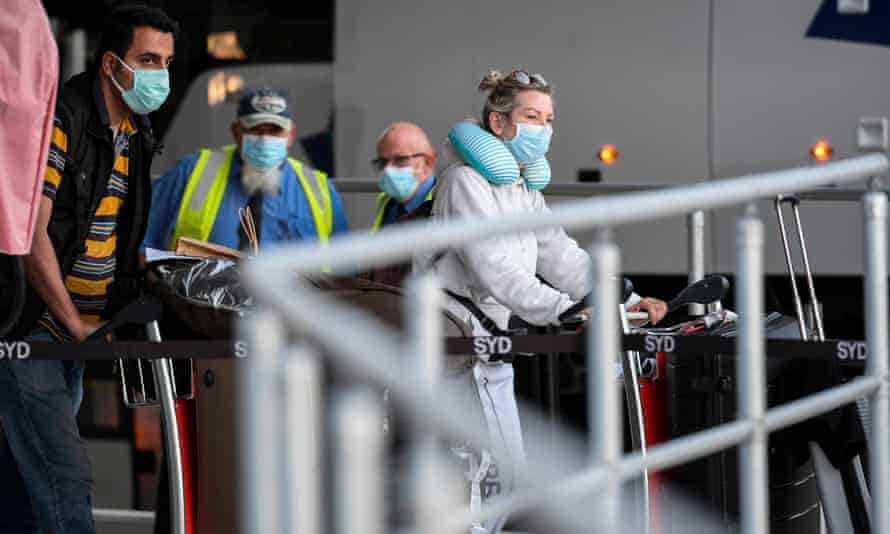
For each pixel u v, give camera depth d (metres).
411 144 15.56
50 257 9.58
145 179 10.38
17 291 9.18
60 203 9.83
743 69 18.94
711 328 10.75
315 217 15.29
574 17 19.27
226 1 20.56
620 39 19.17
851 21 18.69
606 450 5.62
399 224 11.30
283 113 14.97
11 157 9.07
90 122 9.89
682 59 19.06
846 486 9.91
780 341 9.30
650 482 10.88
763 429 6.36
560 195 16.33
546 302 9.73
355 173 20.11
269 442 4.21
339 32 20.16
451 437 4.30
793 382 10.38
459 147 10.33
